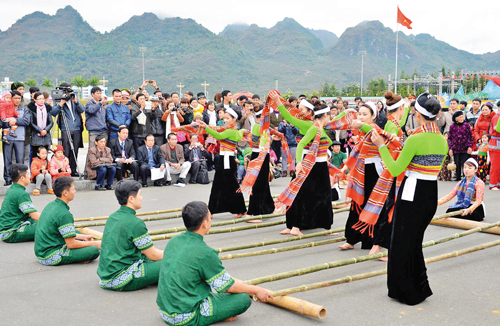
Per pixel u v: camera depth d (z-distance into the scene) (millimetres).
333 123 6484
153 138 11148
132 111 11195
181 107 11820
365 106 5688
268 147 7453
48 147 10492
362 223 5805
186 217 3775
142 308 4219
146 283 4609
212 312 3752
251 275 5113
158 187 11102
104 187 10586
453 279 4957
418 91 60188
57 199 5453
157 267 4617
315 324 3898
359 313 4113
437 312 4121
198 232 3828
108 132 11070
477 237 6594
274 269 5320
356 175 5867
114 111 10938
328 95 81500
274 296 4066
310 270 4570
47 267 5375
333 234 6754
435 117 4270
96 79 102438
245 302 3920
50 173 9953
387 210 5125
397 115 5668
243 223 7648
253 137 7773
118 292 4598
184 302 3660
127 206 4629
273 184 11570
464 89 72375
